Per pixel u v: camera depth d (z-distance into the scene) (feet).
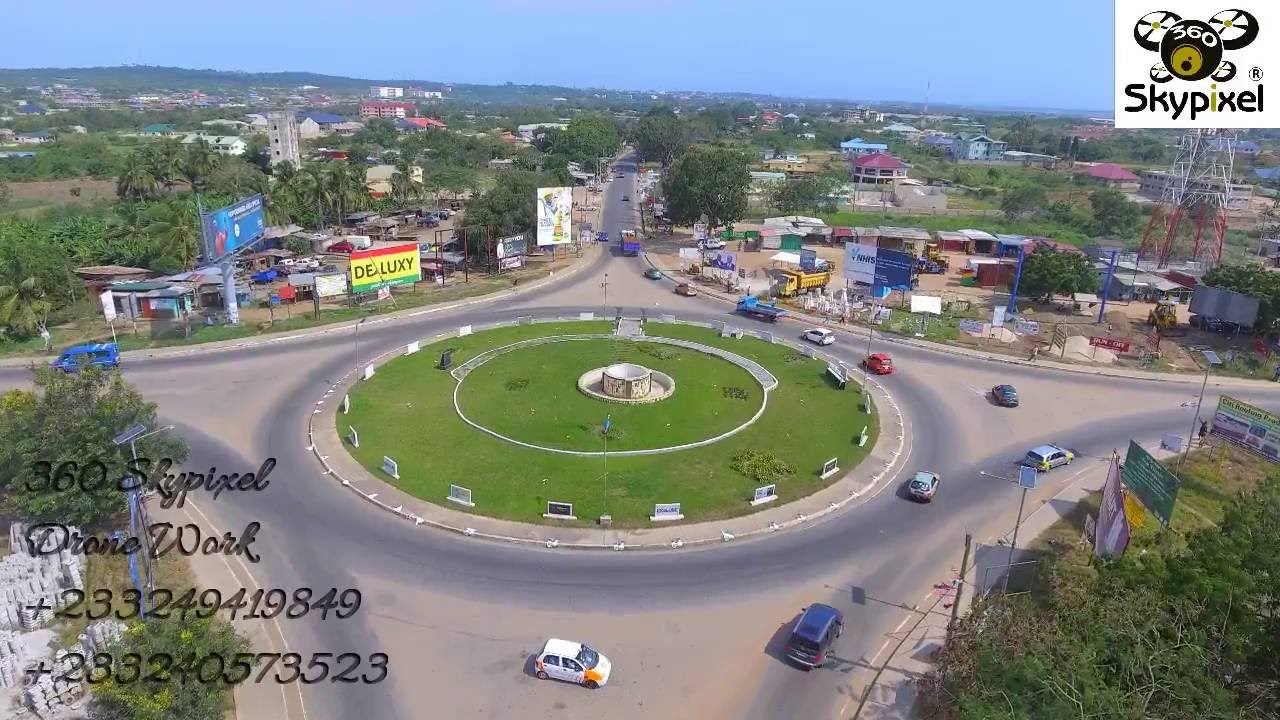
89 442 134.62
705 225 443.32
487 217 364.17
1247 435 177.27
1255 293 266.98
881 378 235.61
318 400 208.23
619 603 127.85
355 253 294.87
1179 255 393.29
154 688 90.17
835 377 229.86
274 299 297.94
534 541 144.05
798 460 178.60
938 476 173.78
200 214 242.17
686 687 109.91
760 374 232.32
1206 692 87.92
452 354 236.22
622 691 108.88
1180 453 187.73
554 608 126.21
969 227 489.26
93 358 227.81
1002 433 198.39
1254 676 95.96
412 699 106.83
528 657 115.34
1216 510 161.38
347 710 104.58
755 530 149.48
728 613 126.11
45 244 302.86
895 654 117.50
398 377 223.30
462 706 105.70
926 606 129.18
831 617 116.98
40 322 251.80
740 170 416.46
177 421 193.36
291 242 379.35
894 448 187.11
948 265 392.47
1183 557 111.55
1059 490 169.58
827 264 353.92
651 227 483.92
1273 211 562.25
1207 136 376.07
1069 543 146.72
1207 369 247.50
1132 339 276.21
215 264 255.70
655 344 259.80
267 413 199.21
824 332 268.41
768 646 118.73
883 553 144.05
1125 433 200.03
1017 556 143.43
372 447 179.73
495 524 149.28
